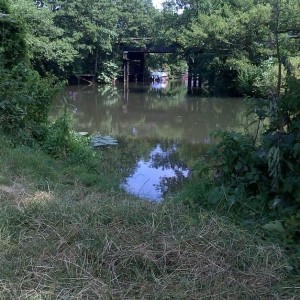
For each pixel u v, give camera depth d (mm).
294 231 3270
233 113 20000
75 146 7148
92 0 40156
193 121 17094
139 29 47250
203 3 39719
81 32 39094
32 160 5590
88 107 21922
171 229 3297
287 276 2793
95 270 2797
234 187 4148
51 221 3414
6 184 4531
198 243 3082
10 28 8320
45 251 2986
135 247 3000
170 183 6922
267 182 3953
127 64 47844
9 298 2490
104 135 12766
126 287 2676
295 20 13805
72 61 36094
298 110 3898
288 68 4270
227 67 30219
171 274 2768
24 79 7566
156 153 10141
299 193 3521
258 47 26172
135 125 15664
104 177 6039
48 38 33719
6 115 6656
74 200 4160
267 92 4625
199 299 2537
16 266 2812
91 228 3256
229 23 28953
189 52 38125
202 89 37406
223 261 2885
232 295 2574
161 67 59156
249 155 4137
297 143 3580
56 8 38875
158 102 25406
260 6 27797
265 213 3787
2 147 5812
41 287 2611
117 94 31562
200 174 4570
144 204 3816
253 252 3008
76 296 2523
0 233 3170
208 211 3816
